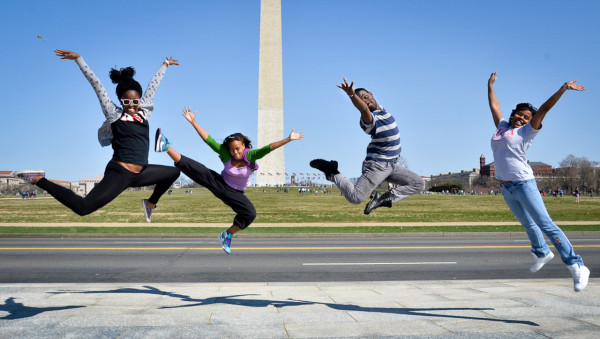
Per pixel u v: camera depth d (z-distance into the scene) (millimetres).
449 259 11539
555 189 109125
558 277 9047
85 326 4117
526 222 4938
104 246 14062
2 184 101750
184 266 10328
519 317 4535
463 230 19297
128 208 39219
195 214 32875
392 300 5871
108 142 4605
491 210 36656
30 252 12547
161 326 4082
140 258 11492
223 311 5016
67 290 6945
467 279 8898
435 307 5250
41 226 21047
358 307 5324
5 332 3840
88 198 4223
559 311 4844
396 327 4098
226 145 4812
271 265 10516
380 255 12227
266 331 3930
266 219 27922
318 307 5352
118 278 8867
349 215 31406
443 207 40844
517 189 4652
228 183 4840
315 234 17609
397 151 5000
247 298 6164
